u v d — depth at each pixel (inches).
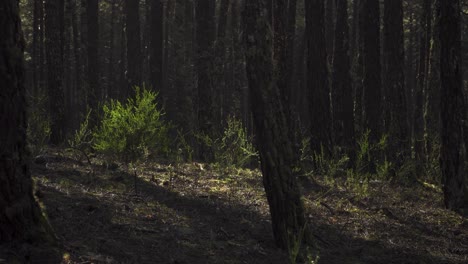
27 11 1312.7
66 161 400.2
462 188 427.2
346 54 619.5
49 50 582.6
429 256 306.7
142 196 319.6
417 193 483.5
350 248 297.9
